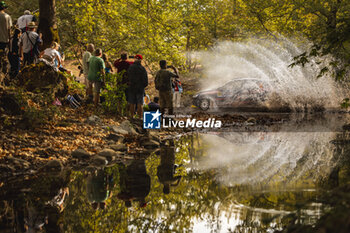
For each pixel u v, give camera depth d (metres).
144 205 3.80
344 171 4.54
